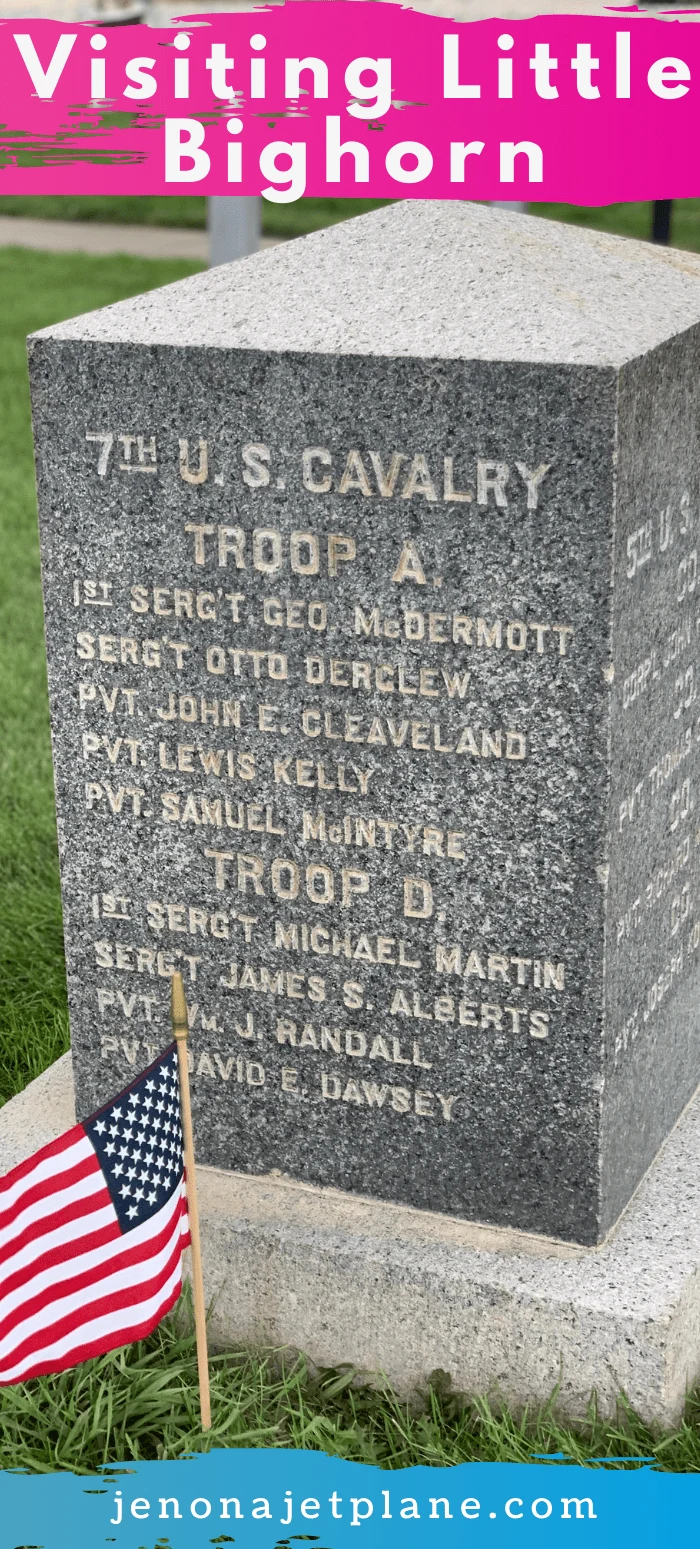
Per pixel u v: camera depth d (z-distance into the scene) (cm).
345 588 214
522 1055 224
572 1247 227
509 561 204
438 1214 236
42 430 226
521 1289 217
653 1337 212
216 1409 220
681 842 240
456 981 225
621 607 203
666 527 214
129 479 223
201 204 1380
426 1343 225
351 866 227
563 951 217
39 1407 222
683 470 217
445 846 220
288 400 209
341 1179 241
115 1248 199
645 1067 238
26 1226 194
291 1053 239
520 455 199
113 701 235
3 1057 302
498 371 196
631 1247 226
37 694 467
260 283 222
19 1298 196
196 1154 250
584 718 206
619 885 217
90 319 224
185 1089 206
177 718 231
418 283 213
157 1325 222
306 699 222
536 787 212
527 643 206
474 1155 231
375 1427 222
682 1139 253
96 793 240
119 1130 199
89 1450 215
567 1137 224
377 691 217
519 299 206
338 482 210
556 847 213
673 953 243
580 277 217
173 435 218
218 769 231
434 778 217
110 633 232
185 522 221
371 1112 236
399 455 205
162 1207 202
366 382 204
